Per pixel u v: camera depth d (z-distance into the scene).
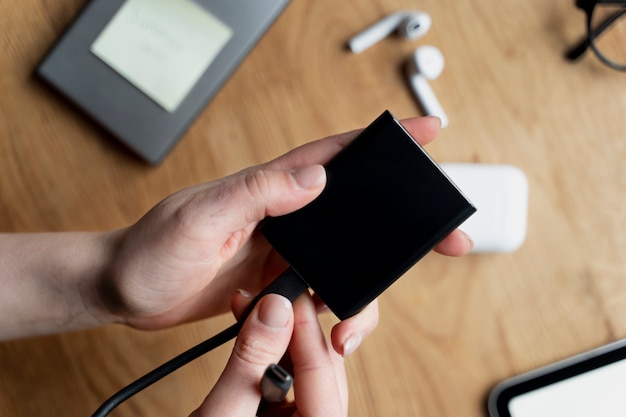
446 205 0.32
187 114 0.41
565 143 0.43
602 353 0.40
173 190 0.42
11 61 0.42
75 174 0.42
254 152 0.42
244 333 0.33
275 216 0.34
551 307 0.42
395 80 0.43
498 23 0.44
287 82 0.43
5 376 0.40
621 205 0.43
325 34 0.43
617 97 0.44
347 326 0.36
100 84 0.41
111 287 0.36
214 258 0.35
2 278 0.37
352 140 0.34
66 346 0.41
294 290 0.33
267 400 0.33
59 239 0.37
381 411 0.41
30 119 0.41
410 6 0.43
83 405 0.40
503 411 0.40
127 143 0.41
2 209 0.41
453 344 0.42
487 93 0.43
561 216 0.43
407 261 0.32
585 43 0.42
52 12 0.42
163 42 0.41
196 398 0.41
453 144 0.43
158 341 0.41
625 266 0.43
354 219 0.33
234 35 0.41
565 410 0.40
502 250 0.42
